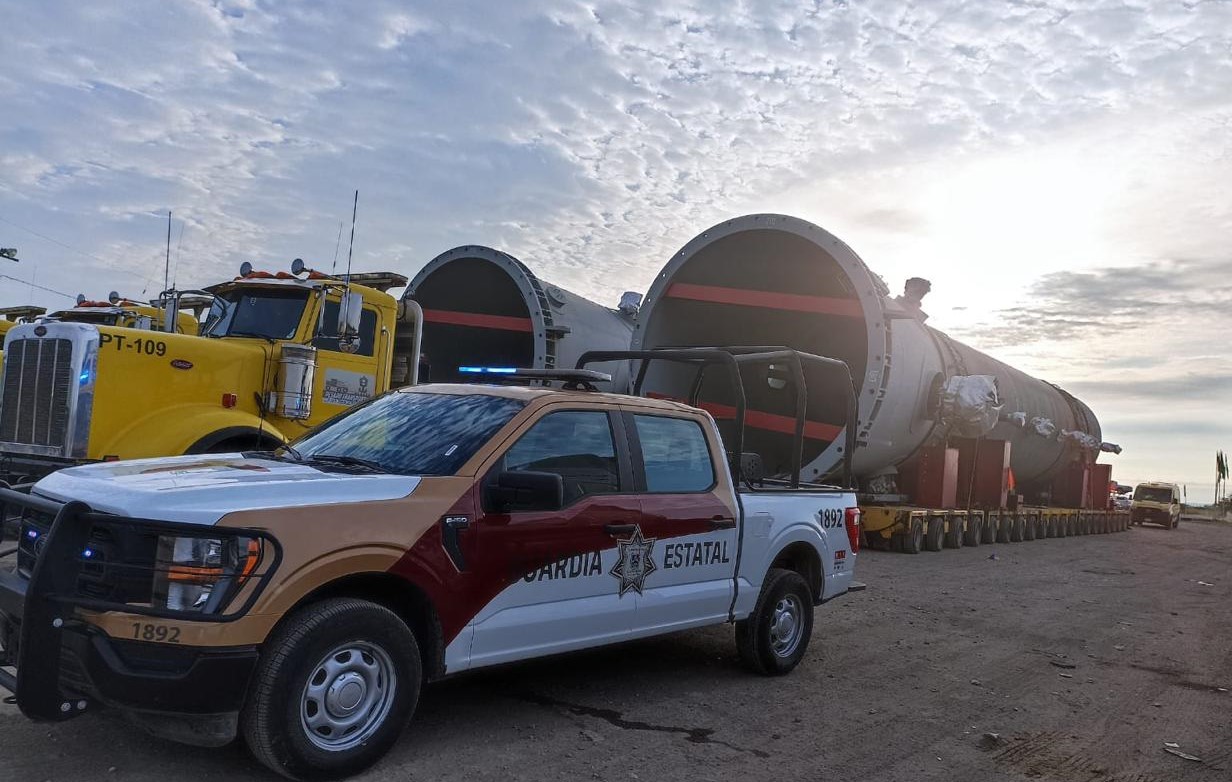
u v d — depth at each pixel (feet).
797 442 24.82
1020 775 16.47
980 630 30.50
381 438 16.87
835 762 16.37
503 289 58.49
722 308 54.60
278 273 32.50
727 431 53.26
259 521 12.64
